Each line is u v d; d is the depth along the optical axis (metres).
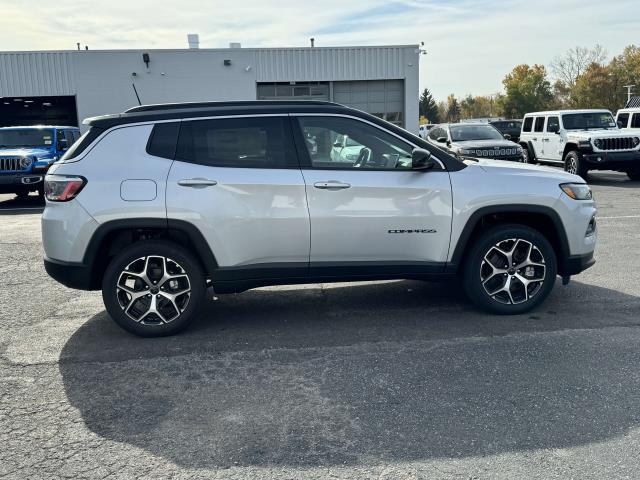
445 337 4.78
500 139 17.66
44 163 14.37
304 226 4.87
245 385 3.97
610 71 69.88
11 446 3.24
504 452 3.09
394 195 4.94
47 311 5.76
